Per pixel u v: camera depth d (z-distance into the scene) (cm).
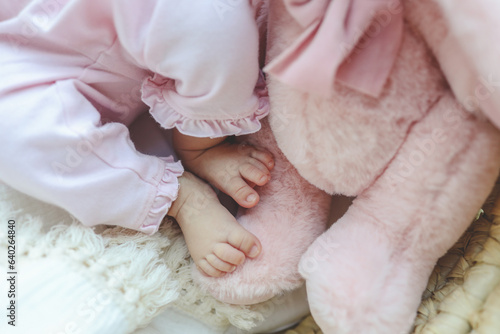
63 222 43
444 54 33
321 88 34
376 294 37
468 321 37
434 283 40
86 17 39
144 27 38
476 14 31
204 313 44
